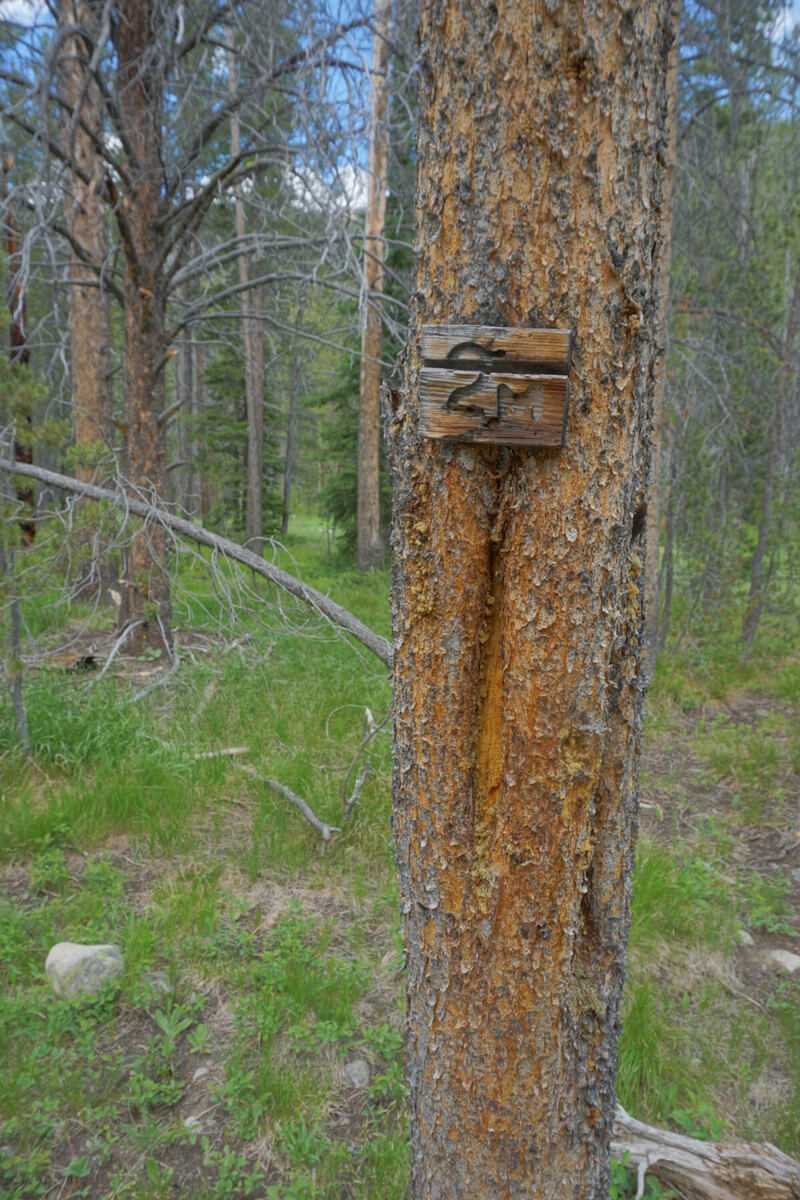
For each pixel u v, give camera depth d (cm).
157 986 339
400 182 775
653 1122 292
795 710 757
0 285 565
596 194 134
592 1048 177
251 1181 258
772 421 882
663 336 668
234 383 1870
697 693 803
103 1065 301
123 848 452
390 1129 281
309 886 426
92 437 1008
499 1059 166
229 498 2095
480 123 135
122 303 757
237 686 698
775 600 988
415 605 156
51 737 541
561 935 160
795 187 871
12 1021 312
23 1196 254
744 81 773
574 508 142
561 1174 178
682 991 365
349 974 350
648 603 761
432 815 162
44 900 398
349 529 1773
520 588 146
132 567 791
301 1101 289
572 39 129
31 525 732
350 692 688
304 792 509
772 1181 247
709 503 891
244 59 655
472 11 132
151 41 661
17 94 646
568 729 149
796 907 445
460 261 141
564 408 136
